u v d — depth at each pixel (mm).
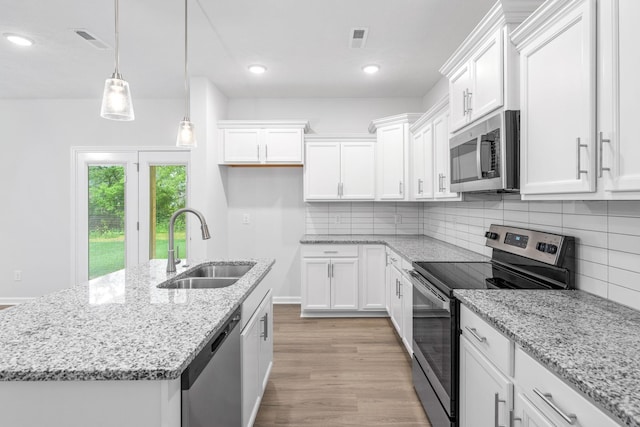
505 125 1632
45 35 2697
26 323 1176
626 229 1352
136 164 4285
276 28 2592
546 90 1374
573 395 867
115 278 1883
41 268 4340
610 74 1055
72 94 4117
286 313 3988
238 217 4375
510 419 1145
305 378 2508
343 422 2012
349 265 3754
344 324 3615
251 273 1987
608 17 1059
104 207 4316
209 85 3664
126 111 1623
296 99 4320
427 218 4125
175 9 2330
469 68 2043
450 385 1612
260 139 3916
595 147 1126
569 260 1645
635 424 668
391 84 3826
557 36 1301
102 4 2273
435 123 2904
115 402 882
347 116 4332
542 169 1405
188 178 4262
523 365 1087
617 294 1399
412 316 2408
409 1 2256
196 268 2264
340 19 2467
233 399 1447
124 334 1081
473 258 2484
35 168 4316
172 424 909
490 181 1757
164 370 861
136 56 3082
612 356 938
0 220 4340
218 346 1247
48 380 863
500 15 1646
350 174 3986
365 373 2578
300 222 4375
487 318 1284
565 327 1149
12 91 4016
